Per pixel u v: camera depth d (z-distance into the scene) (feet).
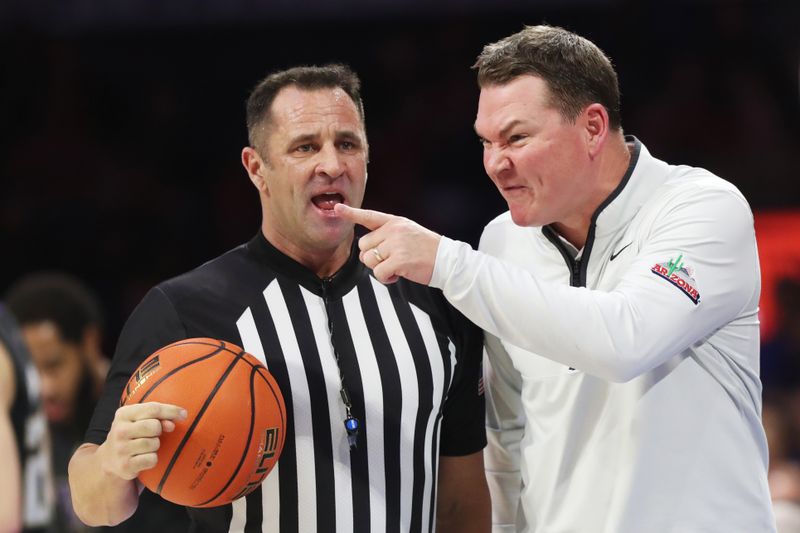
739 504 29.81
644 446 29.68
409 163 91.81
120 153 96.73
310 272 31.83
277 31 96.48
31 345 50.39
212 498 27.37
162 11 95.04
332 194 30.86
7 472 34.45
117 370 30.83
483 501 34.63
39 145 96.22
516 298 27.30
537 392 31.76
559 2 91.81
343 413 30.68
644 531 29.58
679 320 27.66
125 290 91.15
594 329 26.84
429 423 31.76
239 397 27.27
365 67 95.86
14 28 97.71
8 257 92.73
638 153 31.19
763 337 75.15
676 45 90.02
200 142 97.04
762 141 85.76
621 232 30.58
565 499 31.01
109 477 27.48
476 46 94.53
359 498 30.45
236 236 93.04
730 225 29.07
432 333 32.07
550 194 29.78
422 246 27.89
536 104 29.19
